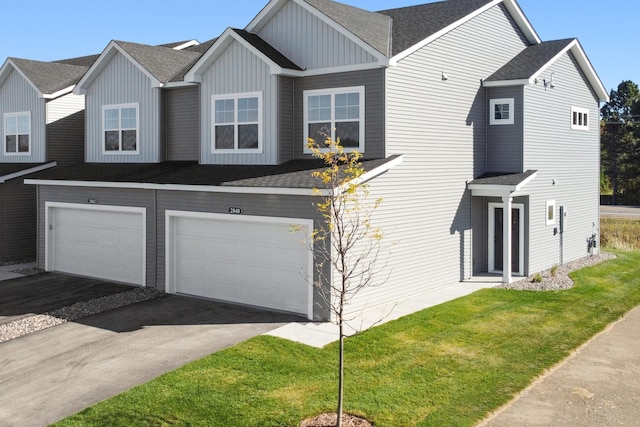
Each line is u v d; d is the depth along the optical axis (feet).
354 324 45.55
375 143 52.16
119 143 70.49
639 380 35.40
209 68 60.39
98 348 41.14
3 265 73.20
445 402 31.89
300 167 53.36
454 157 60.49
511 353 39.52
